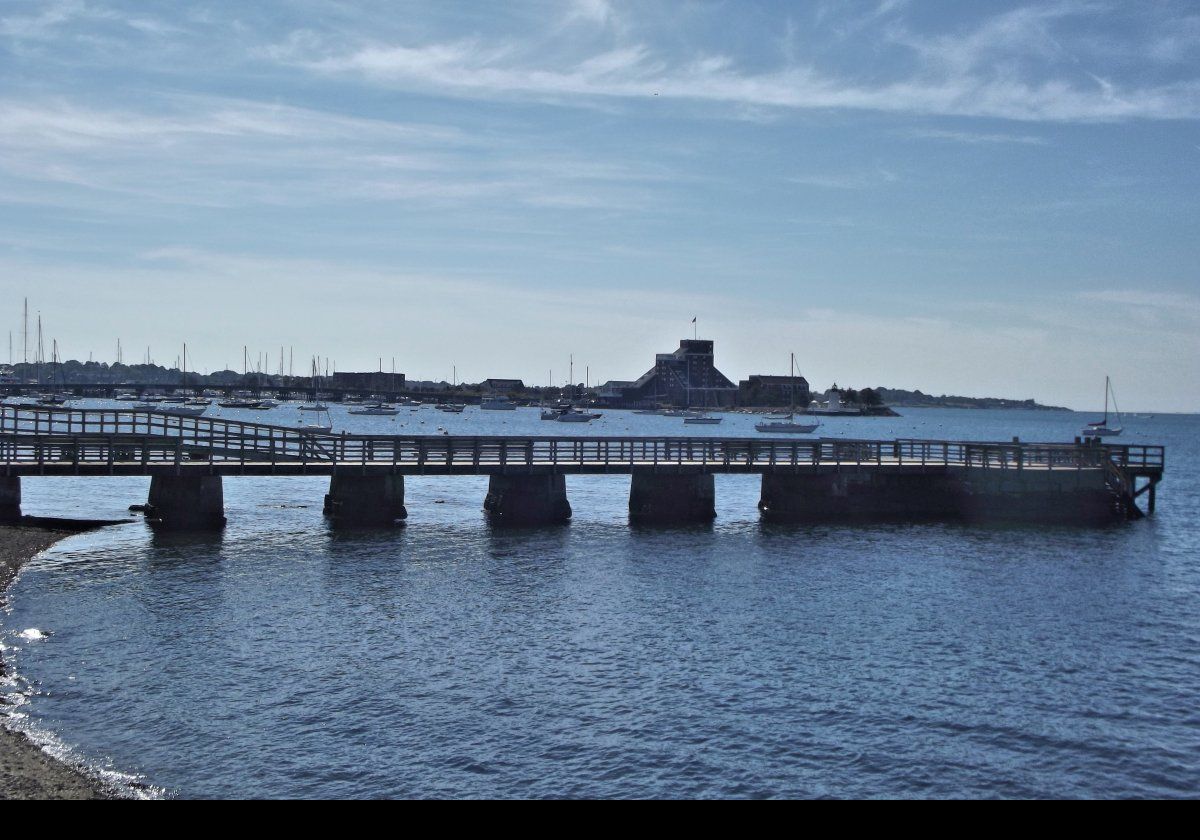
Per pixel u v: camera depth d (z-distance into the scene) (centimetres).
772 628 3256
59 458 4897
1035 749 2316
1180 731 2430
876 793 2081
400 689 2622
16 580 3734
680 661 2894
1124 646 3109
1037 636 3206
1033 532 5372
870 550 4716
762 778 2141
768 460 5988
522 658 2902
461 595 3656
